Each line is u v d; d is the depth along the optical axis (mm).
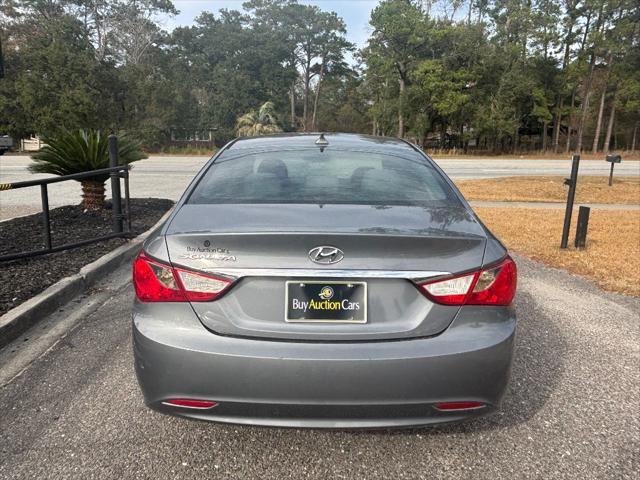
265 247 2238
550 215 10852
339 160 3305
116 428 2834
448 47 50875
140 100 46938
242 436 2799
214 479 2451
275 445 2730
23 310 4164
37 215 9227
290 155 3354
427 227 2459
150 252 2373
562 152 54250
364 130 76125
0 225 8297
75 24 43906
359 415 2248
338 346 2227
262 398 2229
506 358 2328
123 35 61062
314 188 2936
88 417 2934
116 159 7336
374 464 2592
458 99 47344
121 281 5512
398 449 2715
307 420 2260
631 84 50781
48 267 5559
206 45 69312
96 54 45156
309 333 2250
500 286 2357
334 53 75812
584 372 3611
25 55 40812
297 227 2367
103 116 41969
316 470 2535
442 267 2277
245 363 2205
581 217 7504
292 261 2230
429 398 2244
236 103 59344
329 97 81938
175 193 13891
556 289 5602
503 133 49938
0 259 5297
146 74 51000
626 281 5871
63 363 3584
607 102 57062
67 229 7973
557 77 52375
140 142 10016
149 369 2309
